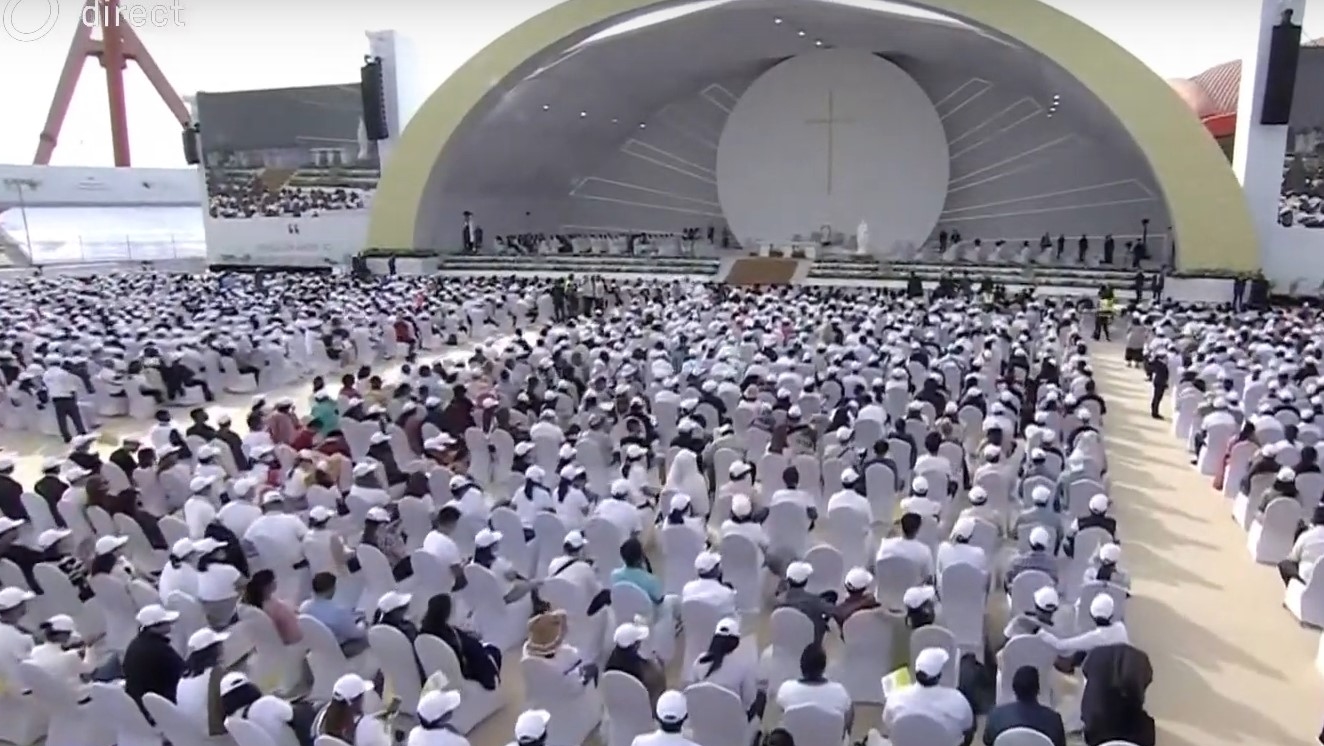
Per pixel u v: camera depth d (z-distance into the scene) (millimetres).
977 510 9969
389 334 23984
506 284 33469
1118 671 6254
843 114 43000
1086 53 31984
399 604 7461
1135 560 10977
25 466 15969
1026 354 18500
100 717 7121
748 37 39688
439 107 38844
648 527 11141
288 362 21594
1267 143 31219
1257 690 8164
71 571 9281
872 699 7656
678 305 26078
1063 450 11984
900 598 8695
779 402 13664
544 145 45375
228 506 9977
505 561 9195
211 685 6457
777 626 7535
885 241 43312
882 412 13539
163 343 20703
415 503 10070
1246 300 29703
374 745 6078
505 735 7562
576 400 16016
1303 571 9328
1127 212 41719
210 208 44812
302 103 42562
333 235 43281
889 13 35469
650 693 6773
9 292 32438
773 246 42406
